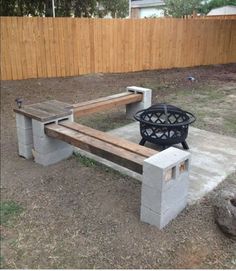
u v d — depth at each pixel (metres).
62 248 2.40
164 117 4.06
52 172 3.58
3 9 9.46
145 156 2.76
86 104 4.53
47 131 3.56
